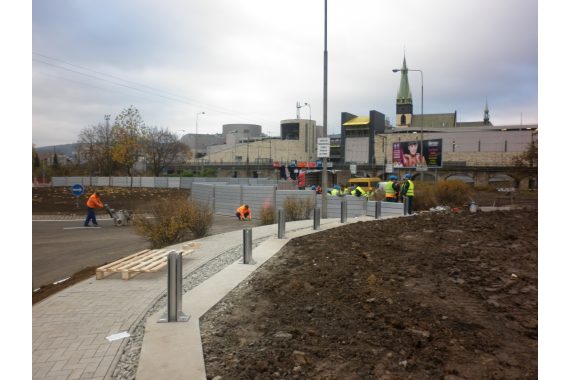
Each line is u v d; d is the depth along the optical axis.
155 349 4.45
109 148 53.62
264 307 5.98
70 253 12.87
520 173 71.19
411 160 56.00
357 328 5.14
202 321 5.45
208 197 28.83
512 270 7.76
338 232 12.89
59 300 6.54
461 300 6.23
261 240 12.37
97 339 4.90
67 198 37.84
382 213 19.50
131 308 6.11
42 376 3.97
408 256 9.01
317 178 52.59
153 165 75.56
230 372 4.01
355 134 134.25
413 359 4.30
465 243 10.33
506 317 5.57
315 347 4.58
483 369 4.12
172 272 5.34
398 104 168.62
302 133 146.00
